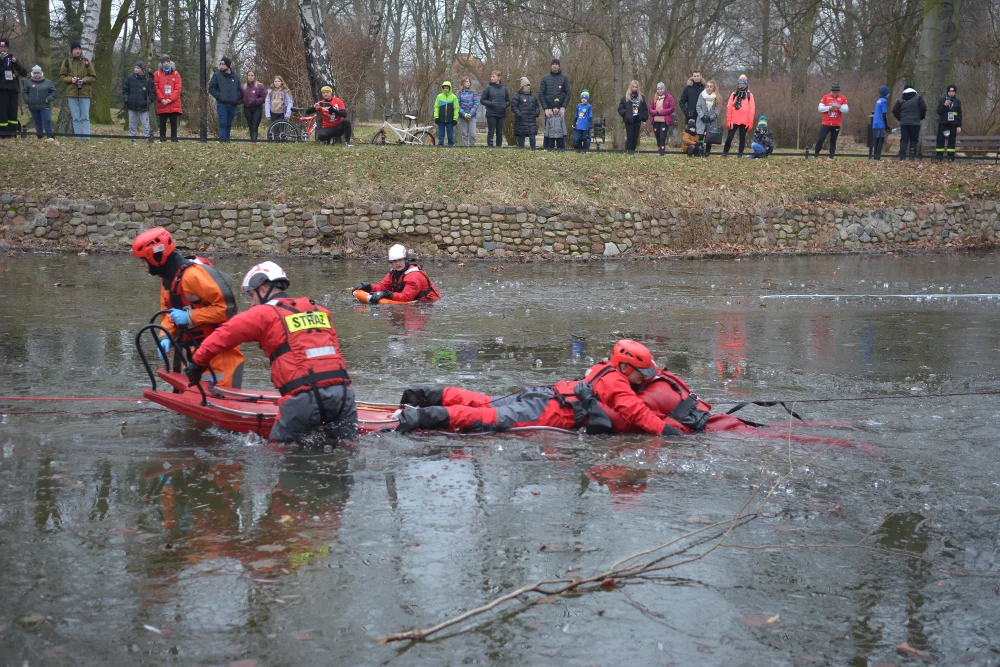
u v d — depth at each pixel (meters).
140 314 11.24
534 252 19.28
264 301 6.19
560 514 5.04
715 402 7.57
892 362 9.33
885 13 36.28
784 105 34.91
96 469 5.62
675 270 17.52
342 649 3.63
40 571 4.21
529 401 6.62
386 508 5.07
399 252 12.94
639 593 4.14
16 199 17.97
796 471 5.82
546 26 28.94
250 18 40.00
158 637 3.68
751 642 3.75
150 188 18.58
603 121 29.88
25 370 8.19
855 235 21.39
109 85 32.81
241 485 5.39
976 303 13.59
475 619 3.88
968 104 34.41
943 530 4.91
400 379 8.23
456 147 21.73
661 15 34.41
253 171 19.30
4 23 35.28
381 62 42.91
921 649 3.73
